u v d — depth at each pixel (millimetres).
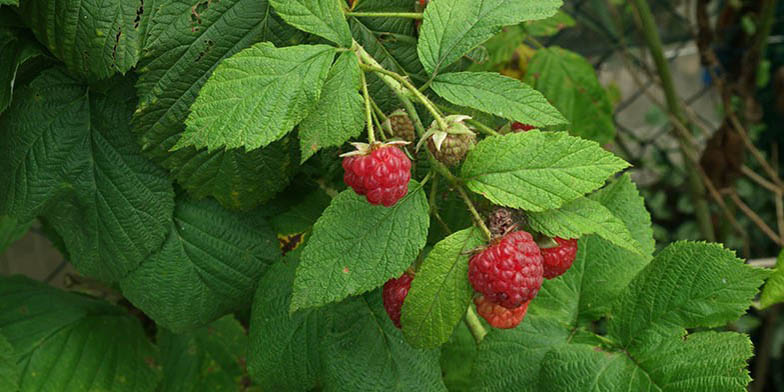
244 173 339
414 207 292
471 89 295
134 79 344
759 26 606
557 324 353
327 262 289
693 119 685
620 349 333
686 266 324
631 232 367
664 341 320
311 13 291
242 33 316
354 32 333
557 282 367
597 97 489
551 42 710
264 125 277
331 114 285
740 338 303
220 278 376
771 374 838
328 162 338
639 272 337
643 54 686
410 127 304
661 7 795
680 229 871
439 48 298
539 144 278
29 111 347
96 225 361
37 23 317
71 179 354
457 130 284
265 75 281
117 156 352
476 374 350
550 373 333
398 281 309
